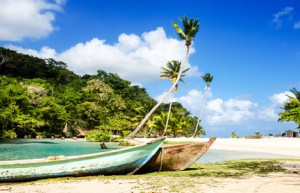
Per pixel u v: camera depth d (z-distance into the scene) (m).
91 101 78.75
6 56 99.81
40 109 59.97
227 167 17.11
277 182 10.89
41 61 115.69
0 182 11.17
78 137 66.81
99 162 12.54
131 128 75.56
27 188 9.62
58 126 64.38
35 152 27.27
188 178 11.98
